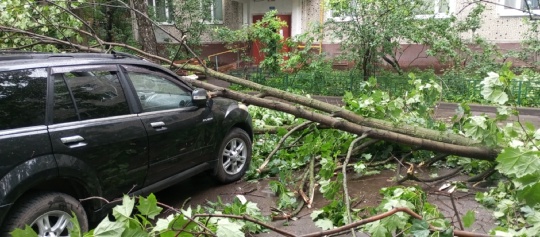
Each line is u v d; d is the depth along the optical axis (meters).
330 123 5.65
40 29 6.88
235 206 3.98
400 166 5.88
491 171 5.18
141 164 4.27
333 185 4.52
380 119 6.12
